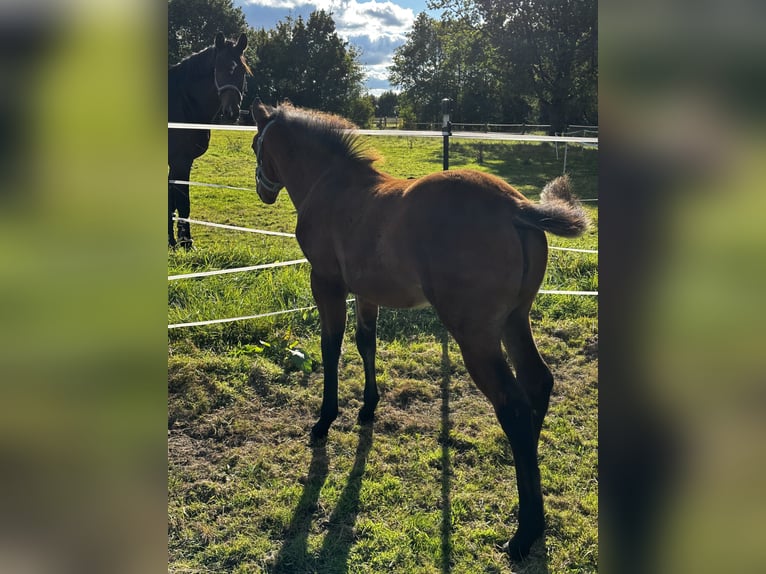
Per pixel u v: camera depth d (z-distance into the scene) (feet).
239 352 15.25
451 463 10.92
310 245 11.18
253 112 13.23
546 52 82.69
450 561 8.50
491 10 85.30
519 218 8.39
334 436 11.82
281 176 12.69
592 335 16.61
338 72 138.21
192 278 18.60
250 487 10.25
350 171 11.10
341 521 9.37
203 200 36.81
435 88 129.29
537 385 9.22
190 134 23.40
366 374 12.19
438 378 14.34
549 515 9.43
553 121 86.38
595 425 12.21
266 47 137.18
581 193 41.39
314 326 16.90
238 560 8.59
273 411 12.86
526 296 8.82
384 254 9.49
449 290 8.49
